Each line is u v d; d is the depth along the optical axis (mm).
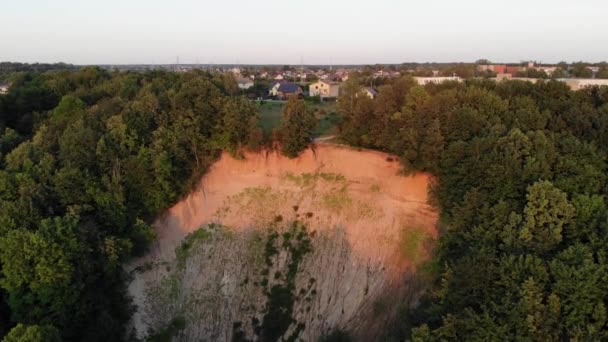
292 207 50312
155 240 45312
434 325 32750
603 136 45781
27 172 43688
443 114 48906
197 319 41938
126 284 41875
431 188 46219
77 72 91438
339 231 47438
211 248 46750
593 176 37094
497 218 34156
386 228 46312
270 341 41000
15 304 33938
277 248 47000
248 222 49094
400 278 41938
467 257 31109
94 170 45844
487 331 26641
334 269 44594
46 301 33938
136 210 45094
